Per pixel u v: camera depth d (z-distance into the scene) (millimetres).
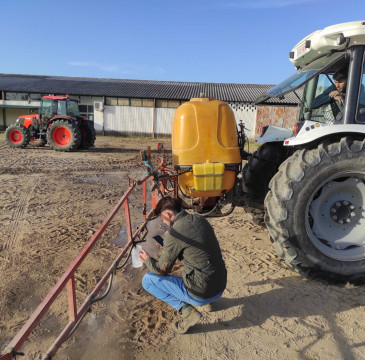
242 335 2750
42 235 4684
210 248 2615
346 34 3146
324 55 3746
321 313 3010
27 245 4344
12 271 3678
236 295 3289
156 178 3576
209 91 26062
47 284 3453
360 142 3227
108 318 2975
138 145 18062
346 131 3223
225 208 6141
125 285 3480
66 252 4168
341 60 3514
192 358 2516
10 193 6906
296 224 3275
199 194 3600
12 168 9797
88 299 2443
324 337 2719
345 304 3135
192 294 2629
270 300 3199
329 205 3484
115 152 14578
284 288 3393
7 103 24875
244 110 22719
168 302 2814
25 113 25938
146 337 2742
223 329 2824
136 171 9828
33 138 15609
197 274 2605
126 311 3074
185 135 3514
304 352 2561
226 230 5023
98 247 4328
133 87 26500
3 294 3248
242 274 3678
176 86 27859
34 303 3158
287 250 3355
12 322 2898
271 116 22047
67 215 5562
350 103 3314
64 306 3125
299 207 3254
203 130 3500
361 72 3254
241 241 4598
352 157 3197
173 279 2754
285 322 2898
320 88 4359
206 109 3510
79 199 6555
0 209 5824
